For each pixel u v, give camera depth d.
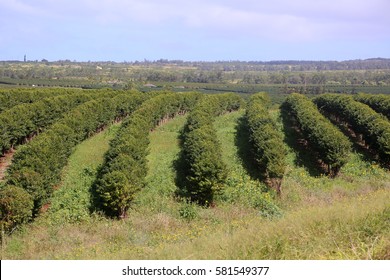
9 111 35.72
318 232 12.63
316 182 31.97
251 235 13.15
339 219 13.27
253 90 127.69
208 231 18.92
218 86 140.62
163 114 51.62
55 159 26.58
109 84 124.56
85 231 21.23
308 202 27.06
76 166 32.25
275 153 30.56
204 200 26.78
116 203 23.48
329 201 26.66
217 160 27.17
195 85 141.12
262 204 26.38
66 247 18.08
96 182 27.39
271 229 13.51
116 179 23.69
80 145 38.88
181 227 22.44
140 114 41.44
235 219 23.45
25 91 48.12
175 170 32.06
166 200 26.75
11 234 19.95
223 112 62.19
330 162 32.78
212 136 34.53
